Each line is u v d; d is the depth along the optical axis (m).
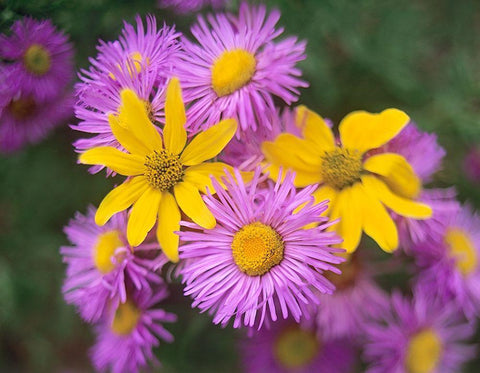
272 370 0.38
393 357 0.34
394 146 0.30
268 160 0.29
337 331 0.33
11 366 0.50
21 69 0.35
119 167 0.29
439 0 0.45
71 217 0.46
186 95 0.29
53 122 0.37
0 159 0.43
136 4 0.38
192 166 0.29
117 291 0.30
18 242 0.46
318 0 0.41
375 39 0.43
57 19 0.37
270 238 0.28
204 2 0.37
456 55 0.44
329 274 0.32
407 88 0.43
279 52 0.29
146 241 0.30
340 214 0.29
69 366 0.50
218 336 0.42
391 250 0.29
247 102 0.29
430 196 0.30
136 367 0.33
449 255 0.32
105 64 0.30
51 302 0.48
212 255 0.28
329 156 0.29
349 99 0.43
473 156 0.42
